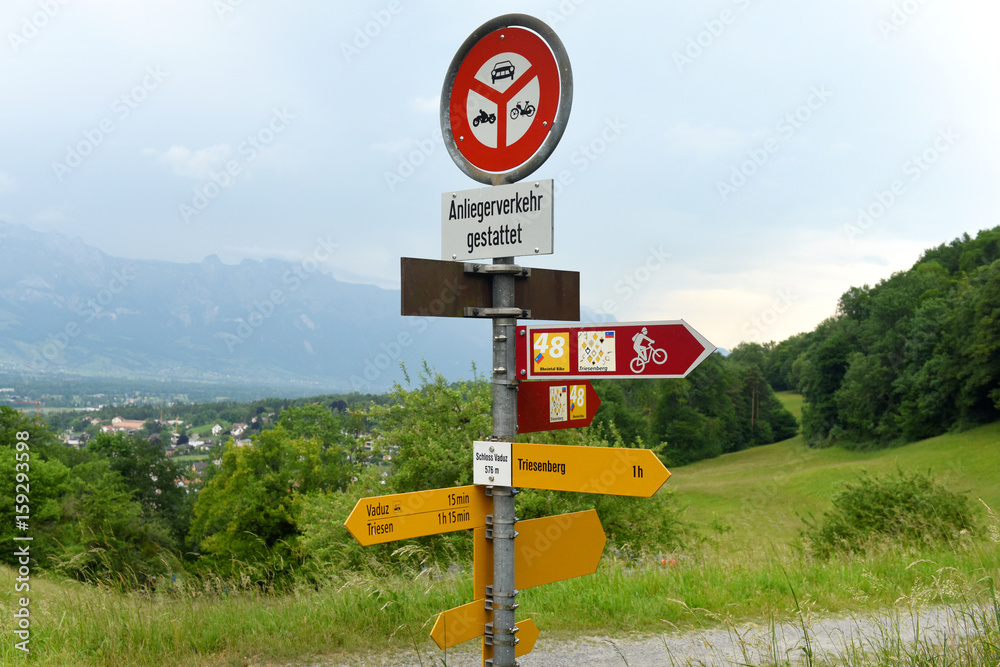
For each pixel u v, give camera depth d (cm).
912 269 8469
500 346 270
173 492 6706
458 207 284
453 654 434
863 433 6706
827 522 1140
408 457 1323
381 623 478
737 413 7181
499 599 269
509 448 268
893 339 6788
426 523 256
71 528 2988
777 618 516
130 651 414
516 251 266
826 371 7238
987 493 3562
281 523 3491
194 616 475
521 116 271
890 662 346
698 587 592
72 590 542
